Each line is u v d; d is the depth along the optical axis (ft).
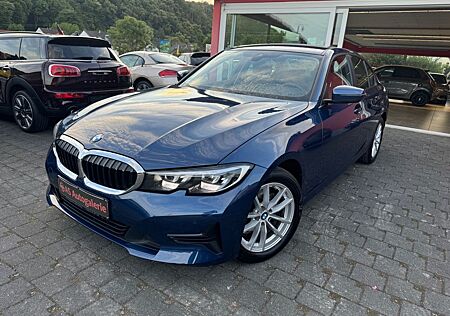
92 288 7.04
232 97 9.90
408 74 48.57
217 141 7.06
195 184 6.52
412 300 7.29
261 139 7.50
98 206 7.14
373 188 13.44
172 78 29.71
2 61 17.60
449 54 74.90
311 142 8.89
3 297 6.68
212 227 6.63
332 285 7.57
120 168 6.76
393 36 62.34
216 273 7.69
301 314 6.70
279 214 8.48
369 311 6.89
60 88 16.17
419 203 12.33
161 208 6.46
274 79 10.69
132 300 6.79
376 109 14.84
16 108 17.53
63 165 8.02
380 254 8.91
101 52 18.35
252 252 7.84
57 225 9.22
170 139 7.07
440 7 21.48
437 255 9.06
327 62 10.82
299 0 24.94
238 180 6.79
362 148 14.19
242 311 6.68
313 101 9.75
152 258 6.73
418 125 30.17
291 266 8.13
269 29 26.66
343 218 10.73
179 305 6.73
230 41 28.40
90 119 8.46
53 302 6.63
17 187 11.43
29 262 7.70
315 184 9.91
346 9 23.91
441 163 17.61
